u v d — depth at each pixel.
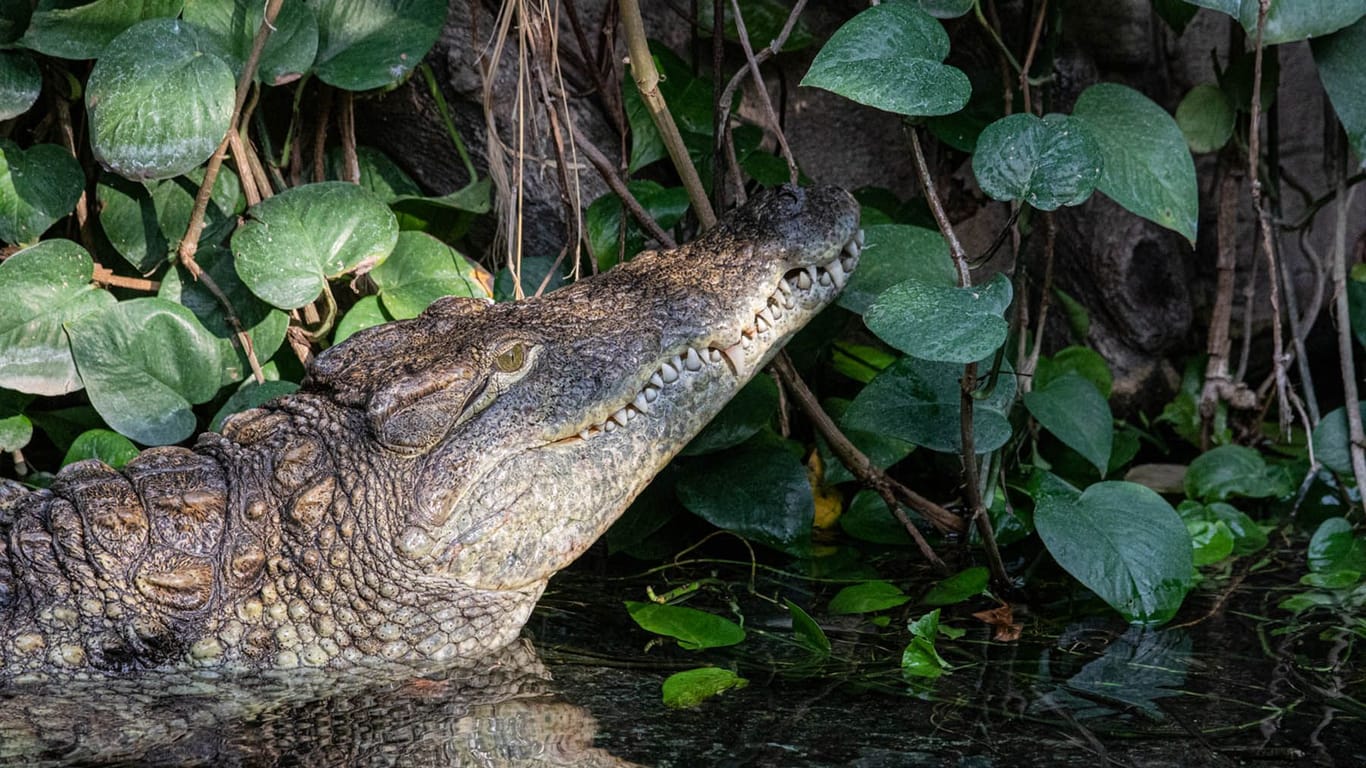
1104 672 4.12
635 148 5.96
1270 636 4.49
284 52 5.43
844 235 4.76
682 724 3.70
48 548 4.31
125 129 4.93
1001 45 5.17
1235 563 5.48
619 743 3.55
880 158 7.14
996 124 4.04
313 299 5.27
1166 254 7.36
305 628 4.29
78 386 5.34
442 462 4.24
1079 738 3.55
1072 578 5.24
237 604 4.25
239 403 5.41
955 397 4.89
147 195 5.67
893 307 3.98
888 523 5.79
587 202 6.47
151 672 4.19
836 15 6.88
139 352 5.35
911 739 3.55
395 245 5.55
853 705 3.84
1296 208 7.51
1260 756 3.41
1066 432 5.14
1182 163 4.69
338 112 6.19
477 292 5.59
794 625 4.59
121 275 6.00
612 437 4.53
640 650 4.45
